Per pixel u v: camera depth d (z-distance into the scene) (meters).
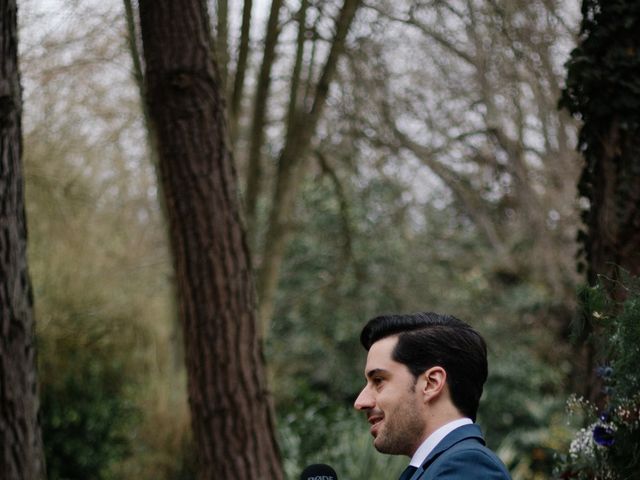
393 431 1.97
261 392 5.01
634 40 3.74
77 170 8.98
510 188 9.38
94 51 7.95
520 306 13.52
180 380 9.18
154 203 9.76
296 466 9.89
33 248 9.05
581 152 4.04
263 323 8.38
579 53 3.87
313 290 11.80
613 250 3.71
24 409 3.74
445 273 13.62
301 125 8.20
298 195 12.55
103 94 8.71
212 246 4.93
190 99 4.89
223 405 4.92
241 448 4.92
